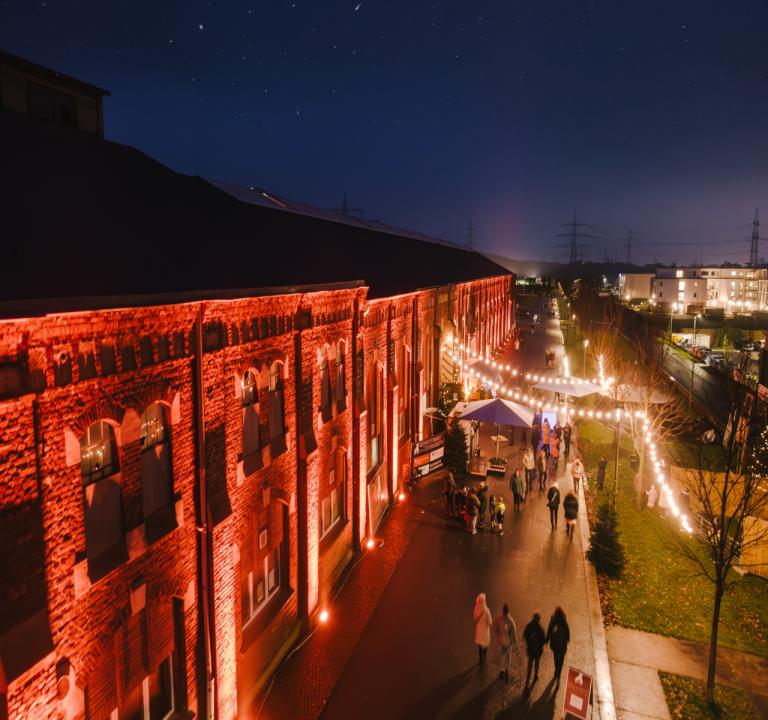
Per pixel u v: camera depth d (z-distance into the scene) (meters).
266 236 17.14
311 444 14.48
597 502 23.50
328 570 16.48
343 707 12.23
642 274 138.12
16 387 6.49
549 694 12.66
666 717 12.01
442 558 18.69
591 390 30.27
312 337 14.66
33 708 6.76
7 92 12.39
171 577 9.52
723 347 63.81
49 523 7.05
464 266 47.06
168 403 9.28
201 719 10.38
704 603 16.33
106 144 13.74
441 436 25.33
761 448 22.58
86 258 8.70
